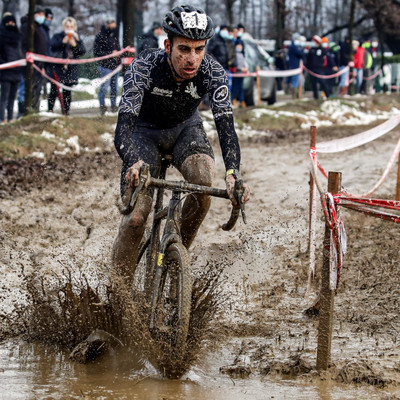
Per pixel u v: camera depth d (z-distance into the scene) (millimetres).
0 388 6773
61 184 17078
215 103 7809
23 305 8945
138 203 7750
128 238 7809
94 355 7734
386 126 11062
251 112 32438
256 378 7172
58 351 8094
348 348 7965
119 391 6734
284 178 18828
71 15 48500
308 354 7793
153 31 25719
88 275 10445
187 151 8086
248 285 10469
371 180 17859
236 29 33781
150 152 8148
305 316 9227
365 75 45344
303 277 10875
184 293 6844
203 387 6879
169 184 6902
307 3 74312
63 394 6633
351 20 41688
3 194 15773
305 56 41031
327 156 22938
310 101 36344
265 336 8461
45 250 12008
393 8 52906
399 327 8719
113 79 13586
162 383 6996
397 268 11094
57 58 22516
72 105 22359
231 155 7512
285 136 28984
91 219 14203
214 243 12852
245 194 6809
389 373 7160
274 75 36656
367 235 13031
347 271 11047
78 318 8078
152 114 8156
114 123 21641
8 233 12992
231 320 8977
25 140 19969
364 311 9328
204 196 7910
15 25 23125
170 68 7723
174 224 7406
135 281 8305
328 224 7293
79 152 20562
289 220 14555
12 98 23594
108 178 17969
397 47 58469
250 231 13750
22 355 7906
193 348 7258
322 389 6812
